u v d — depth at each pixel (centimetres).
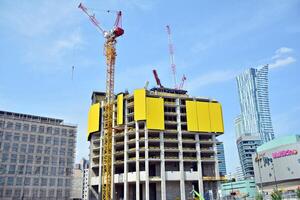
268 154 18362
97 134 16725
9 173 15275
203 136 16000
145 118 14888
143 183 14575
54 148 16912
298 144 16488
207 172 15562
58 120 18400
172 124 15550
